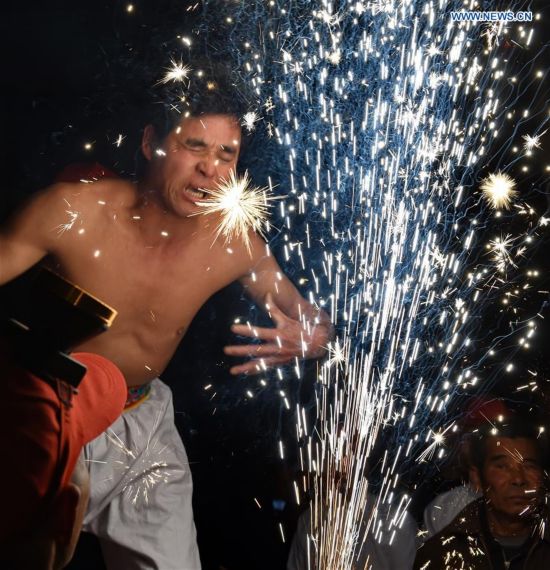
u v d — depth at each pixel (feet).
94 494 10.25
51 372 3.65
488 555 9.96
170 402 10.96
